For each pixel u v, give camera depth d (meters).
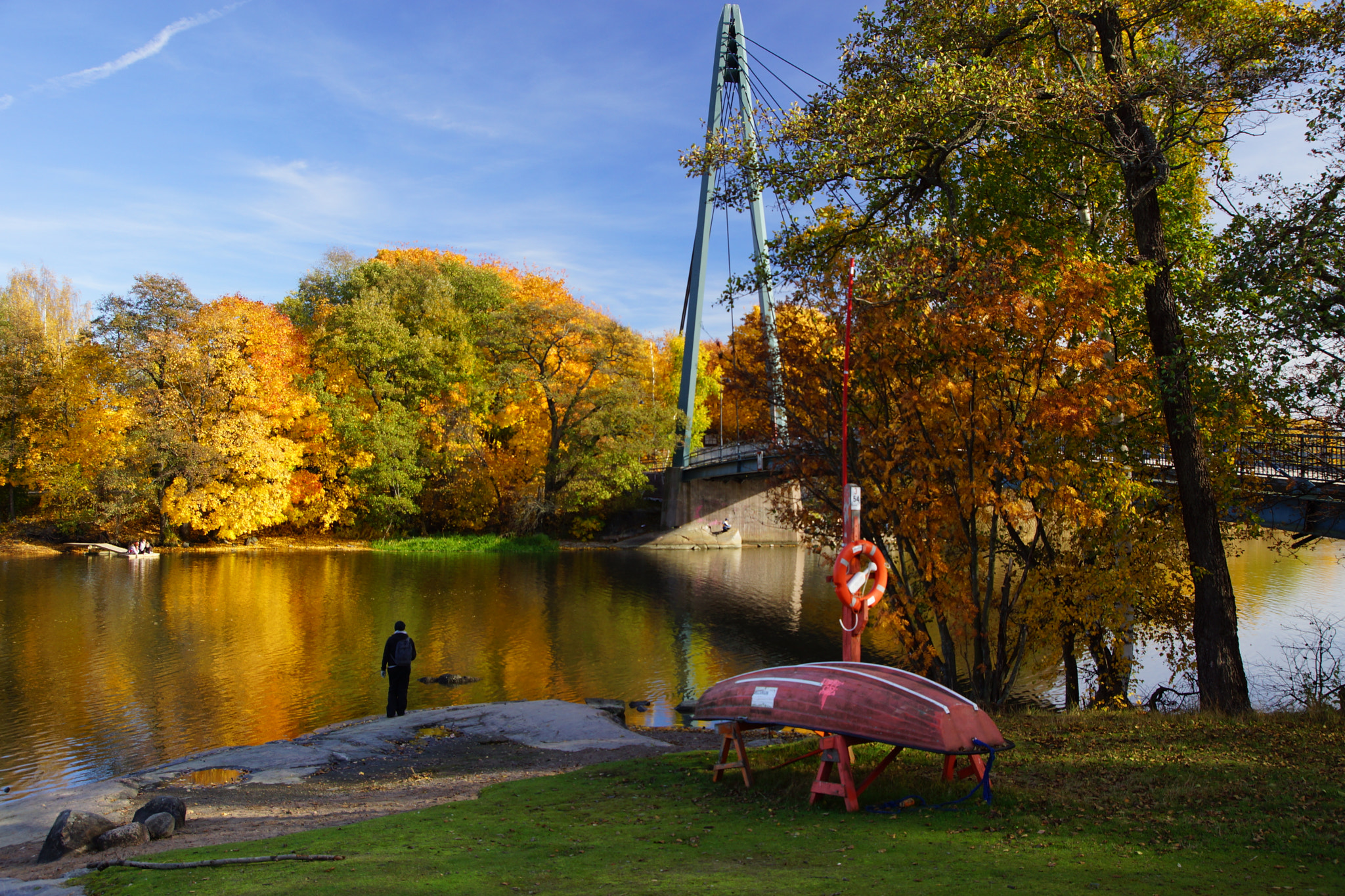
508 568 42.88
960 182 15.49
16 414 48.78
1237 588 33.72
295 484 51.12
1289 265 11.09
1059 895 4.53
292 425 51.84
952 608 13.51
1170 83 12.27
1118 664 15.29
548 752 11.90
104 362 47.34
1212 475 14.62
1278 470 14.98
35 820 8.27
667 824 6.77
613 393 52.91
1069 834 5.84
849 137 13.23
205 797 9.30
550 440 56.69
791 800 7.36
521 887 5.01
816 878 5.03
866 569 8.20
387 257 76.88
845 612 8.13
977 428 12.84
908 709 6.79
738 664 22.36
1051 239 14.13
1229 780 7.20
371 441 50.78
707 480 62.19
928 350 13.45
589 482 53.91
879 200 14.98
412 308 57.28
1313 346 11.20
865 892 4.67
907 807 6.82
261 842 6.62
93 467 45.53
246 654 21.97
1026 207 14.85
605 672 21.14
